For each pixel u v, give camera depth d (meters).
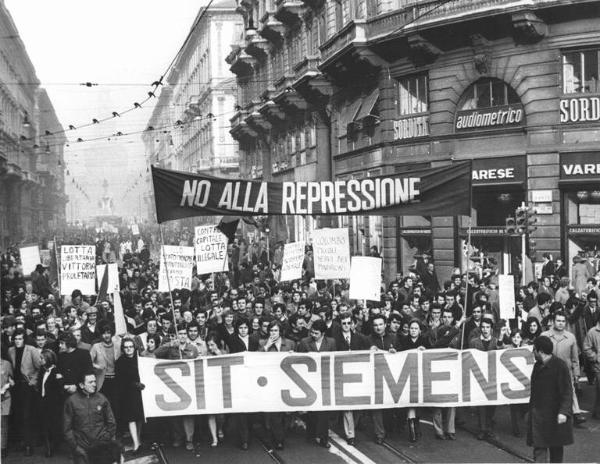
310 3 41.72
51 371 12.01
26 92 92.25
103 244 51.81
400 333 12.83
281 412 11.90
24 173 78.38
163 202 12.17
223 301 18.20
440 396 11.94
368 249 34.41
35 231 97.06
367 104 32.31
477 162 27.19
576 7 24.22
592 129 24.61
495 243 26.94
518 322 15.90
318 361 11.91
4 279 25.41
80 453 9.24
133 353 11.73
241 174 66.31
